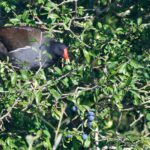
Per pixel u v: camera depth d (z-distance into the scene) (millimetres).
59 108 17094
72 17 19172
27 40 19406
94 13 21078
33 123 17609
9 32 19594
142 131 18656
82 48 18031
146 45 19625
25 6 20219
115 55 17672
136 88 17062
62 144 18000
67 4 20859
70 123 18641
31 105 16578
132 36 19562
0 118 16375
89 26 18547
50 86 16703
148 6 20828
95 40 18219
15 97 16406
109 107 17531
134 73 17312
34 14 19078
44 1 19047
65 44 19891
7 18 20547
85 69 17453
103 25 18734
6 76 17609
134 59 17438
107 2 21641
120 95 16672
